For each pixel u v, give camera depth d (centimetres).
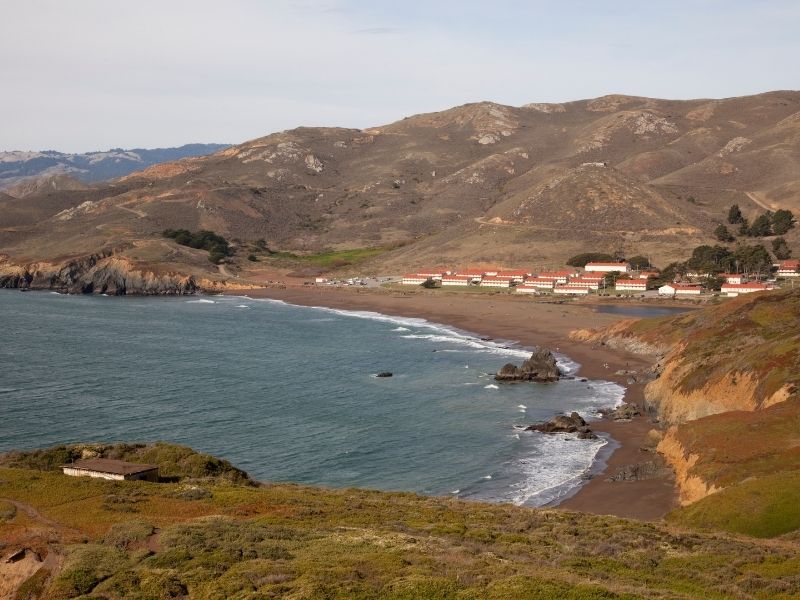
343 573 2947
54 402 9412
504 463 7269
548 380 11006
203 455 5488
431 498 5391
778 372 7306
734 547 3934
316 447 7800
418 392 10375
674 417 8244
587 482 6644
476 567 3098
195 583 2923
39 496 4138
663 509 5794
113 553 3219
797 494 4950
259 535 3534
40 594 2938
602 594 2769
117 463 5109
